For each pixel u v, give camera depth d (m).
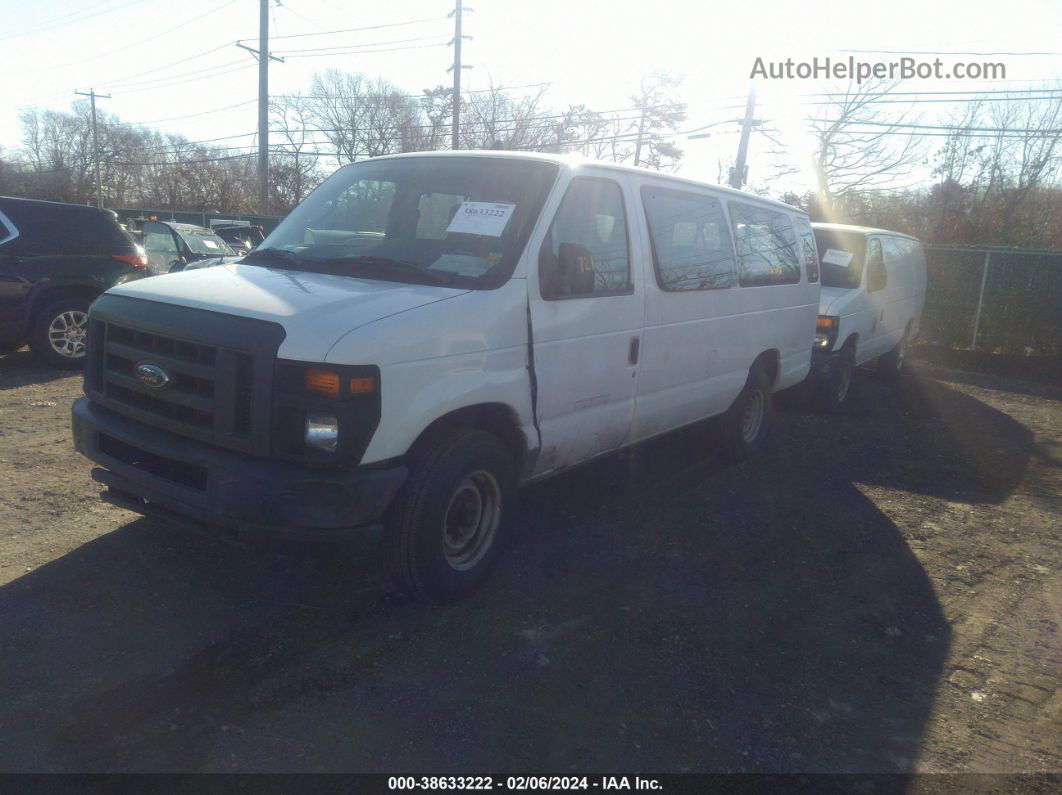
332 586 4.25
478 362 3.89
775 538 5.37
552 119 33.62
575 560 4.79
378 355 3.41
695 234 5.65
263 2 25.52
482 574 4.24
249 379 3.43
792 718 3.42
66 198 50.47
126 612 3.87
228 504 3.44
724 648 3.93
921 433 8.80
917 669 3.88
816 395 9.12
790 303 7.05
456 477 3.85
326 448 3.37
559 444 4.54
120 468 3.85
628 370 4.95
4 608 3.84
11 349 9.06
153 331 3.71
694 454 7.12
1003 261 15.22
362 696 3.35
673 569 4.77
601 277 4.68
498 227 4.27
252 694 3.31
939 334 15.97
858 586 4.75
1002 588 4.87
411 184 4.71
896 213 29.47
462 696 3.39
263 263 4.48
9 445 6.20
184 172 50.97
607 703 3.42
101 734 3.03
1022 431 9.29
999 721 3.50
